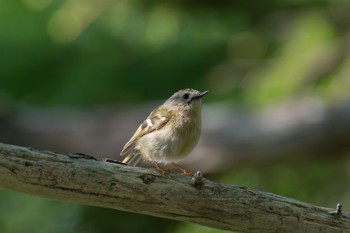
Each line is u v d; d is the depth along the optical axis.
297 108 14.08
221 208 7.38
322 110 13.98
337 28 16.27
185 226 13.33
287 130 13.84
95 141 14.12
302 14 16.66
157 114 9.06
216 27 16.22
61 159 7.02
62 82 15.16
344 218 7.61
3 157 6.89
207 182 7.36
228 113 14.20
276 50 16.12
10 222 13.72
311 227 7.54
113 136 14.12
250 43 16.12
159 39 15.99
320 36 16.11
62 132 14.18
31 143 14.18
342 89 15.02
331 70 15.48
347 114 13.82
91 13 15.88
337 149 14.08
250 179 14.61
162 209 7.31
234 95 15.03
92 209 13.45
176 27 16.12
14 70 15.09
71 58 15.39
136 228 13.36
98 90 15.09
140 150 9.14
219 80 15.43
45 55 15.29
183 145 9.04
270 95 14.89
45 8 15.77
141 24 16.06
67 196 7.13
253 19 16.30
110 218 13.39
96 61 15.39
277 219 7.47
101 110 14.66
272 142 13.84
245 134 13.88
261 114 14.13
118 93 15.11
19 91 15.03
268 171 14.55
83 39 15.59
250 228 7.50
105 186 7.11
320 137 13.88
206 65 15.62
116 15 15.99
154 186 7.21
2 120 14.21
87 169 7.06
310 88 15.15
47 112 14.62
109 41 15.62
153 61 15.53
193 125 9.11
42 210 13.72
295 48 15.96
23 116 14.41
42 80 15.15
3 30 15.42
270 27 16.48
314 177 14.66
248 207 7.41
